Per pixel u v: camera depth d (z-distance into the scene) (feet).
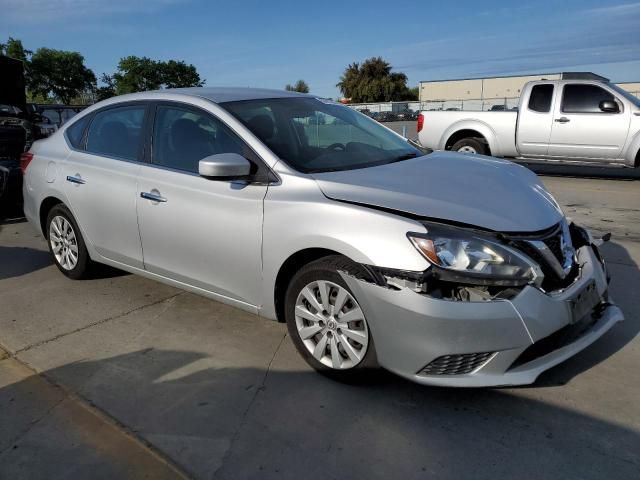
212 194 11.71
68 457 8.71
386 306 9.18
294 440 8.94
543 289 9.27
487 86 186.09
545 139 32.63
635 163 30.81
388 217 9.37
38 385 10.80
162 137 13.24
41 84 154.30
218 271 11.93
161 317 13.75
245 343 12.25
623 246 18.67
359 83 280.31
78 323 13.57
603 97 31.12
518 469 8.14
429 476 8.07
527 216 9.78
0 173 24.22
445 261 8.89
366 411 9.63
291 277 11.14
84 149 15.29
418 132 37.06
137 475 8.28
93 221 14.69
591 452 8.44
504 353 8.84
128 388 10.59
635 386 10.07
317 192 10.34
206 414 9.68
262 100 13.17
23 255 19.52
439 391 10.14
